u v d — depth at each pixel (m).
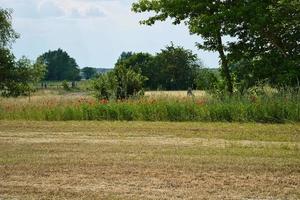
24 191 10.58
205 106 22.92
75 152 14.65
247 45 29.38
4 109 25.20
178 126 20.14
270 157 13.58
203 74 31.22
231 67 29.72
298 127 19.44
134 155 14.02
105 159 13.50
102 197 10.07
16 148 15.47
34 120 23.78
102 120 23.23
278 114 21.45
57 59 142.88
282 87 24.89
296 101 22.41
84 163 13.03
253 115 21.81
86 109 24.02
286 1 26.52
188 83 77.00
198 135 17.73
